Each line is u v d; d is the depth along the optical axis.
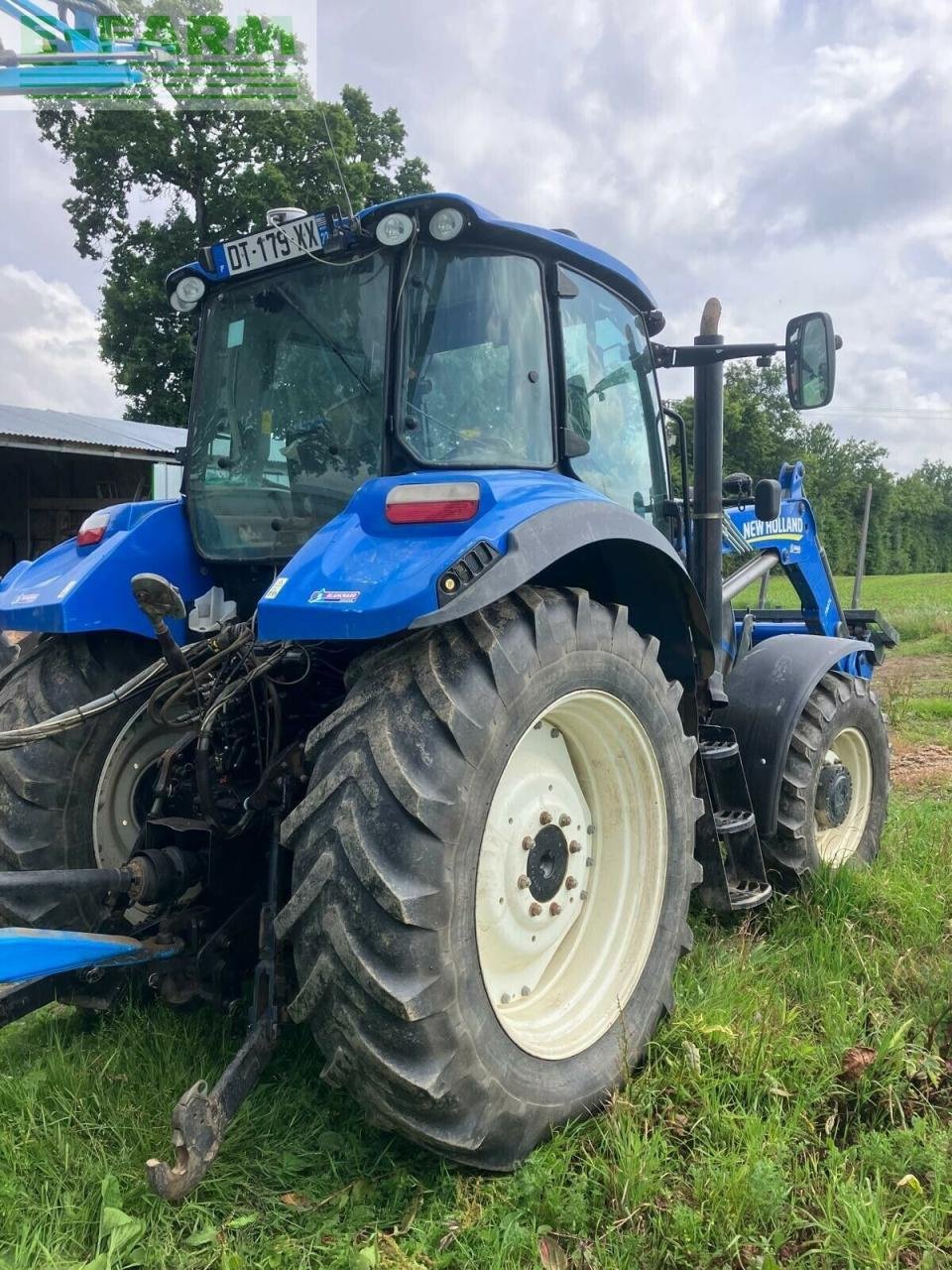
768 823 3.70
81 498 16.39
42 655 3.05
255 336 2.98
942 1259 1.95
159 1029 2.69
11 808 2.85
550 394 2.86
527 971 2.56
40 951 2.14
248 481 3.00
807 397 3.52
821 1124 2.44
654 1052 2.65
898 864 4.17
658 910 2.73
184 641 3.09
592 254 3.05
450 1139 2.06
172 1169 1.91
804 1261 1.94
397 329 2.61
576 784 2.71
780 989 3.03
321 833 2.04
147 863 2.45
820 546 5.40
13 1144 2.23
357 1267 1.90
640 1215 2.06
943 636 15.39
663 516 3.68
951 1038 2.75
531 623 2.28
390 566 2.08
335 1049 2.04
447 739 2.06
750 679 3.88
